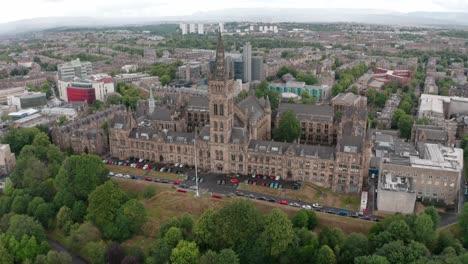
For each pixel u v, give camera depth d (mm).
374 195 192750
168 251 143125
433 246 146750
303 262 143250
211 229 150125
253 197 190125
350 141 195000
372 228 155375
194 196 187750
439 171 183875
